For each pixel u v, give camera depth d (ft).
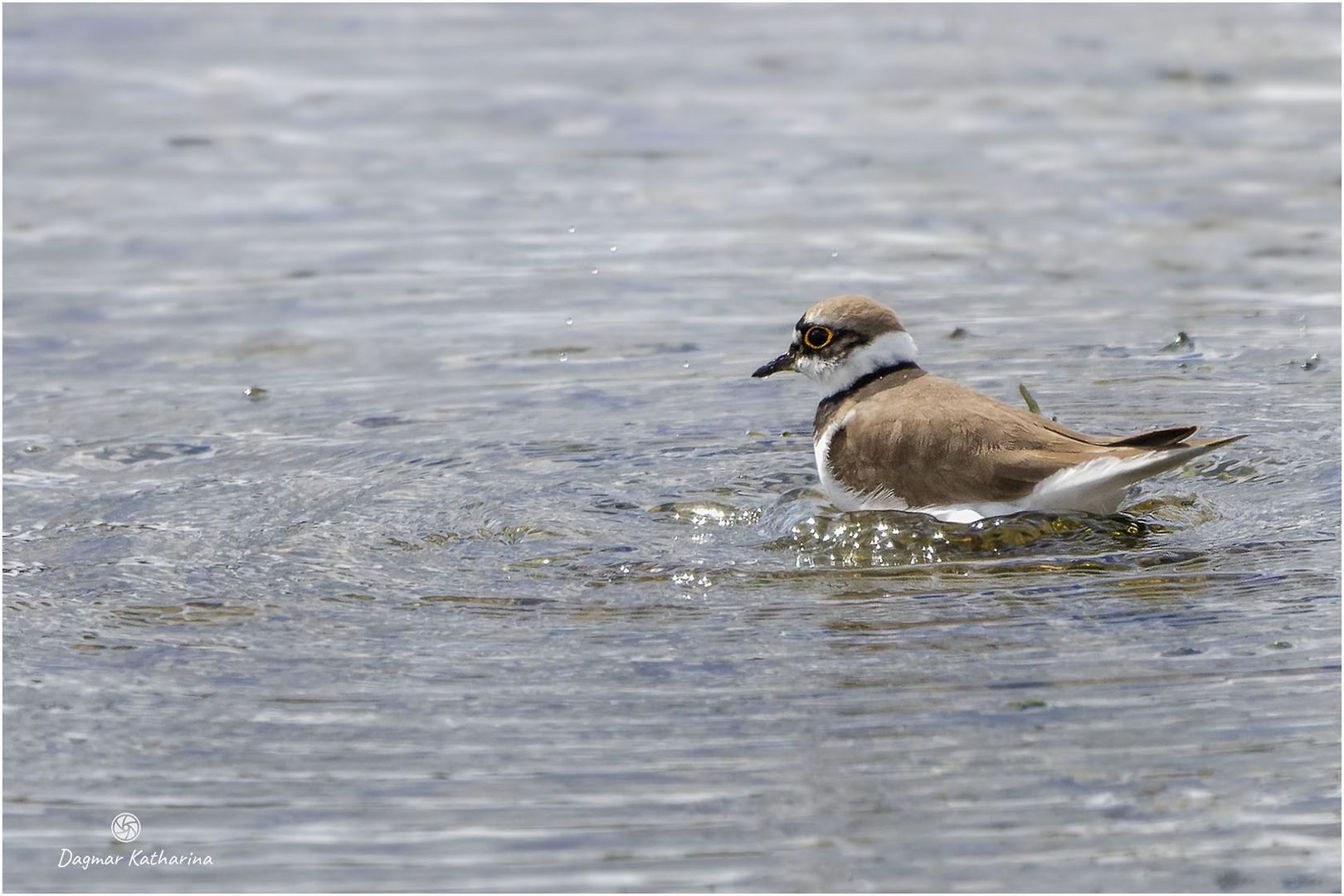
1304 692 28.81
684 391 49.44
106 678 30.58
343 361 52.95
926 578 34.37
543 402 48.49
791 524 37.73
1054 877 24.02
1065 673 29.73
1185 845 24.76
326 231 66.54
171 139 77.92
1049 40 94.17
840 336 41.19
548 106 82.23
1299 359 50.57
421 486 41.16
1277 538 36.01
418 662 30.83
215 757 27.66
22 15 98.89
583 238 65.16
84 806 26.35
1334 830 24.98
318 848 25.12
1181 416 45.47
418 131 78.95
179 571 35.73
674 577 34.78
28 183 72.18
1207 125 78.02
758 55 91.66
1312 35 93.20
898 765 26.89
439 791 26.43
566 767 27.04
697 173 72.95
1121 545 35.91
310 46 93.71
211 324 56.70
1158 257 61.82
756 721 28.30
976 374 50.06
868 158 74.54
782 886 24.04
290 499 40.34
